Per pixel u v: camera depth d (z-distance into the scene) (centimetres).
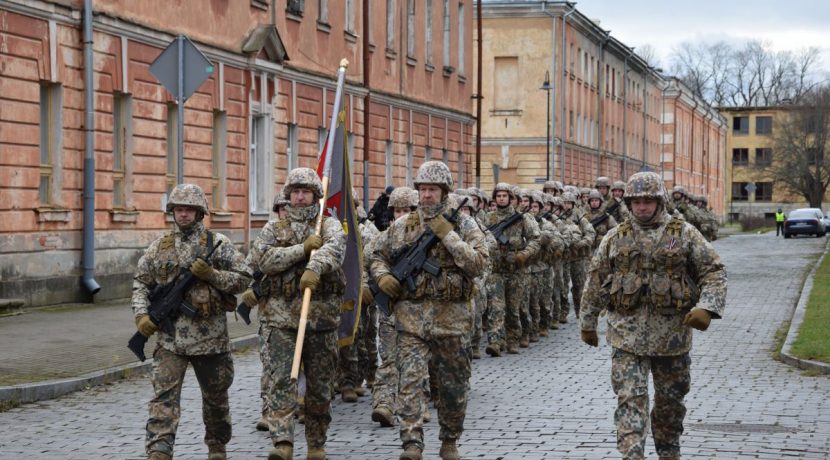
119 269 2305
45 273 2077
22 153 2016
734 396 1230
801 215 6756
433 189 899
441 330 884
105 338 1623
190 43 1462
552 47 6141
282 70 3036
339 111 1011
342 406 1191
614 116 7975
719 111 13238
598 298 824
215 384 874
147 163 2414
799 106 10788
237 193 2830
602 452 943
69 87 2148
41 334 1655
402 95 3984
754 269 3566
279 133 3052
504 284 1620
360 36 3634
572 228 2030
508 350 1636
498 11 6175
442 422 902
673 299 794
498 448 960
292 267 884
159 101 2458
